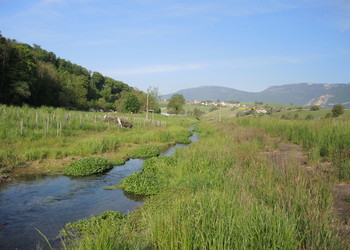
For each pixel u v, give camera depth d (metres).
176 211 5.68
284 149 17.17
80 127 24.97
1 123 19.44
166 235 4.95
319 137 15.64
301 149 16.66
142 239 5.39
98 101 83.25
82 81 77.06
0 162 13.44
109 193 10.69
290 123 24.33
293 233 4.65
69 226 7.52
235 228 4.82
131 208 9.09
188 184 9.10
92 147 17.86
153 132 27.03
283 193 6.93
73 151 16.88
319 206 6.47
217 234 4.64
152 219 6.22
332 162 11.90
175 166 12.40
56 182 11.97
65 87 61.12
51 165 14.33
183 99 90.06
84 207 9.16
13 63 43.56
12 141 16.94
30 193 10.45
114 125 28.66
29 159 14.73
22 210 8.77
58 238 6.86
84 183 11.96
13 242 6.65
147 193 10.45
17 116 22.75
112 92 123.25
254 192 7.41
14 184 11.43
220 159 11.48
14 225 7.64
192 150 13.71
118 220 7.40
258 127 28.25
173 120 54.94
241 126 30.59
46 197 10.07
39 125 21.92
